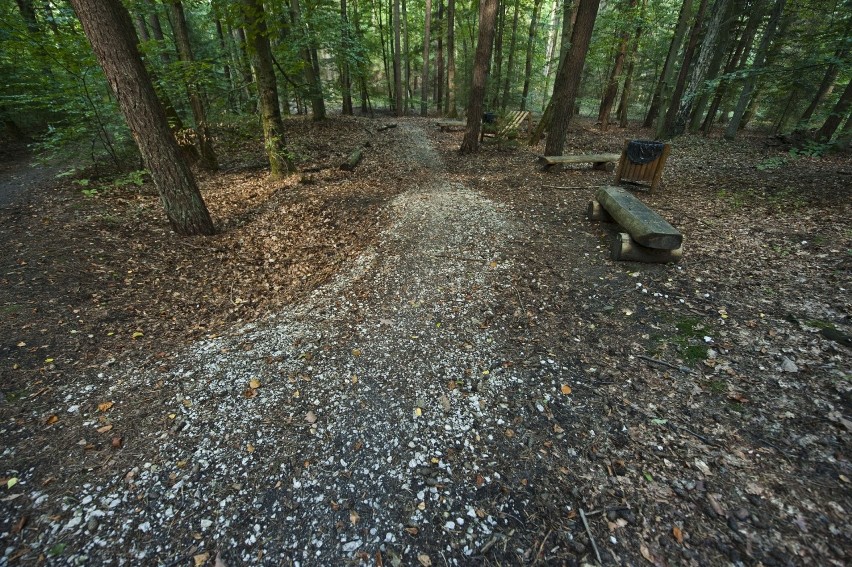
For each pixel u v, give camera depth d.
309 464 2.33
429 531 1.97
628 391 2.71
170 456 2.36
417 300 4.04
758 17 12.50
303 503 2.11
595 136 14.85
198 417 2.63
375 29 22.14
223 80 10.41
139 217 6.12
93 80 7.34
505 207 6.45
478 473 2.26
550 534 1.92
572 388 2.79
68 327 3.44
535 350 3.20
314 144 12.02
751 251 4.26
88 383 2.88
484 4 9.77
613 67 16.19
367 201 6.97
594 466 2.23
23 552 1.84
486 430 2.53
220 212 6.62
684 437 2.33
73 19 7.08
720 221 5.18
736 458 2.15
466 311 3.80
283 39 10.54
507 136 12.70
